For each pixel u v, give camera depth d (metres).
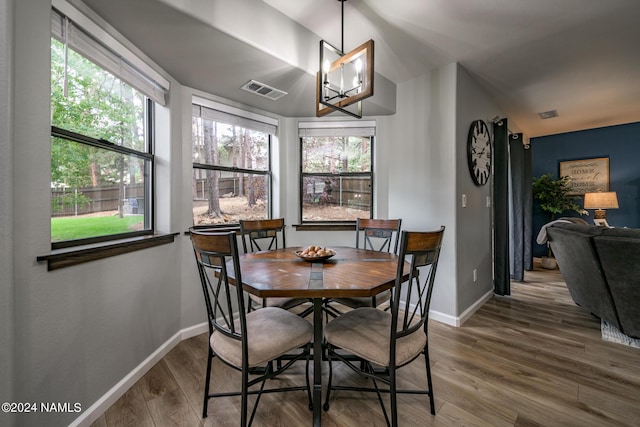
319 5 1.80
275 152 2.97
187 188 2.21
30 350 1.08
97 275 1.40
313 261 1.72
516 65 2.56
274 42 1.82
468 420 1.33
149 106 2.02
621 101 3.40
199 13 1.45
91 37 1.39
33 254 1.08
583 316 2.62
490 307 2.88
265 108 2.78
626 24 1.97
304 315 1.97
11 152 1.00
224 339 1.30
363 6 1.81
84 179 1.49
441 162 2.58
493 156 3.27
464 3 1.77
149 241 1.77
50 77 1.15
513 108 3.61
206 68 1.95
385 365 1.19
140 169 1.93
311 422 1.33
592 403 1.44
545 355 1.92
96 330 1.39
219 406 1.44
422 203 2.72
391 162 2.98
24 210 1.05
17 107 1.02
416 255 1.21
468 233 2.72
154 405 1.45
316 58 2.10
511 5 1.79
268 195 2.99
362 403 1.46
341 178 3.17
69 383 1.24
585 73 2.71
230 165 2.64
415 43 2.21
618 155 4.41
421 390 1.52
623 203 4.38
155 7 1.35
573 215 4.82
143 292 1.75
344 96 1.69
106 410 1.41
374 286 1.23
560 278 4.01
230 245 1.12
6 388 0.99
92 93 1.53
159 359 1.88
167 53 1.75
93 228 1.54
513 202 3.89
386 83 2.79
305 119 3.06
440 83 2.59
